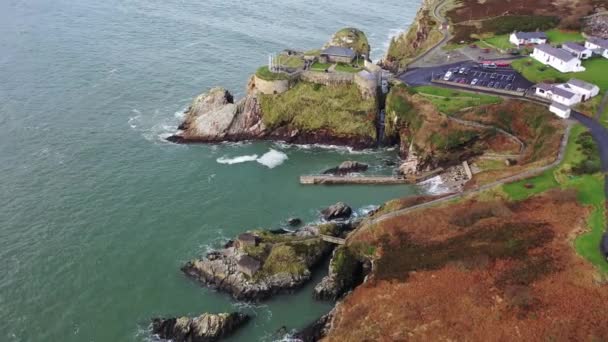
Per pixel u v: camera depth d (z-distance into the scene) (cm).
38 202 11462
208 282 9481
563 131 11688
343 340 7706
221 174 12775
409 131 13650
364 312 8069
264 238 10069
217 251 10019
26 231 10638
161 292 9375
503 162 12112
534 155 11569
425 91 14088
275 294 9281
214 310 9025
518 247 8481
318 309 9038
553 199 9588
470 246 8775
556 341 6875
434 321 7538
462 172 12294
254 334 8612
